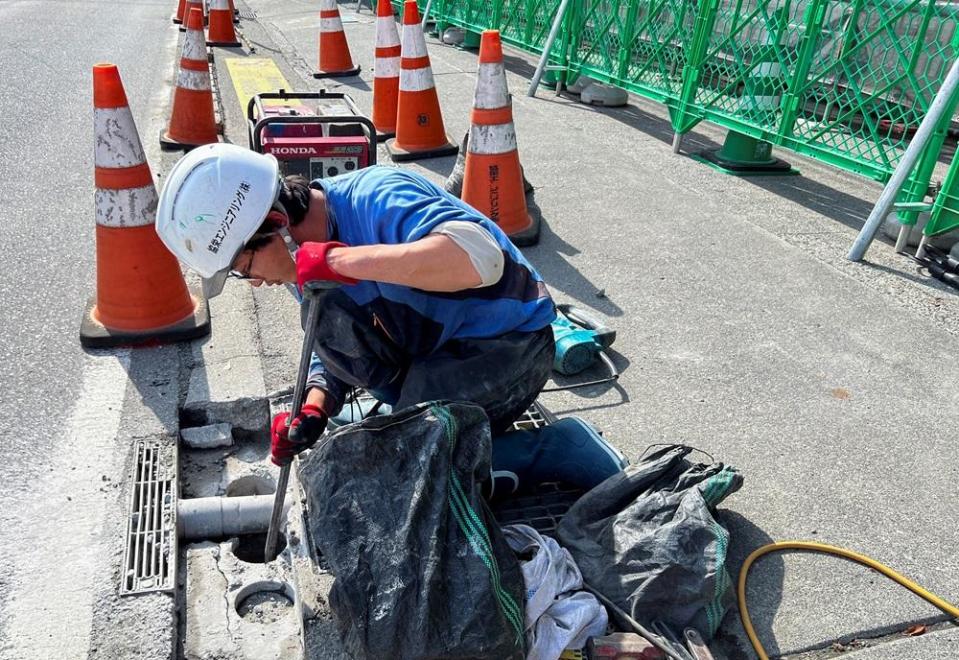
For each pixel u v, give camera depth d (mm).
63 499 2771
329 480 2064
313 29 12516
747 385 3525
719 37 6211
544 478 2707
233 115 7492
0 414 3188
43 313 4004
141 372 3504
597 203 5555
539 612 2137
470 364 2365
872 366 3693
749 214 5465
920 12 4617
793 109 5582
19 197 5559
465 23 10844
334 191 2207
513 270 2365
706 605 2262
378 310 2244
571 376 3574
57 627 2297
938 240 4789
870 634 2352
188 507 2742
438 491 2037
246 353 3660
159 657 2232
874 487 2926
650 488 2504
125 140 3516
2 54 10203
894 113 4992
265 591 2543
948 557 2625
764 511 2795
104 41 11539
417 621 1916
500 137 4676
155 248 3672
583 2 8102
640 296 4277
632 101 8656
